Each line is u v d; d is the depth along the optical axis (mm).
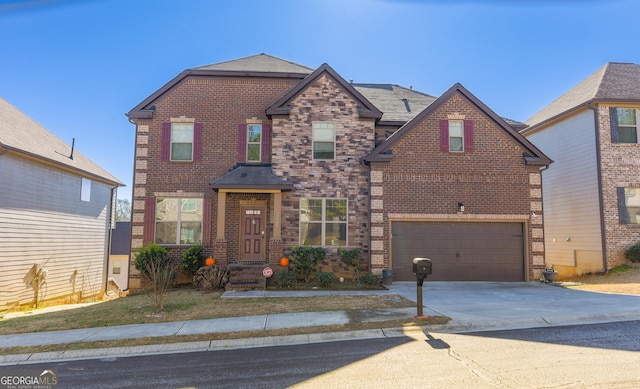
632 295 10922
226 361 6172
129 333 7828
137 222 14789
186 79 15695
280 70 16469
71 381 5473
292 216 14711
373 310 9195
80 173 19078
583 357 5801
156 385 5238
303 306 9820
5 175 14188
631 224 16375
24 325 8859
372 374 5320
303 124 15133
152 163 15141
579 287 12891
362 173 15094
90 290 20594
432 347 6500
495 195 14531
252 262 14406
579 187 17828
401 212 14273
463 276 14250
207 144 15422
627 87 17516
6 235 14180
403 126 14656
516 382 4898
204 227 14898
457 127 14891
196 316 9102
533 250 14320
